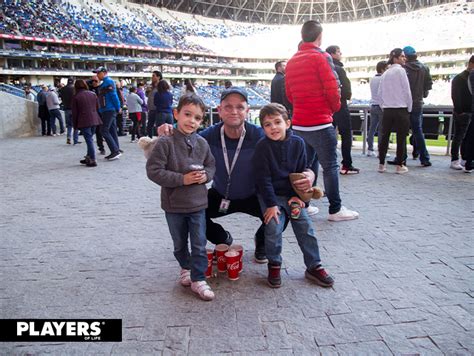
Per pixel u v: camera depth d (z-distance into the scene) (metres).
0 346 2.23
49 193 5.75
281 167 2.87
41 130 15.17
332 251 3.46
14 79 37.09
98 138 9.53
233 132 3.03
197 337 2.25
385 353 2.08
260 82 63.31
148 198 5.43
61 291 2.83
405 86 6.18
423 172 6.70
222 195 3.21
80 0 48.16
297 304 2.60
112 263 3.32
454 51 48.00
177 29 56.91
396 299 2.62
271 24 70.69
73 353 2.15
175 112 2.72
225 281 2.97
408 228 4.00
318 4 68.75
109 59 43.03
